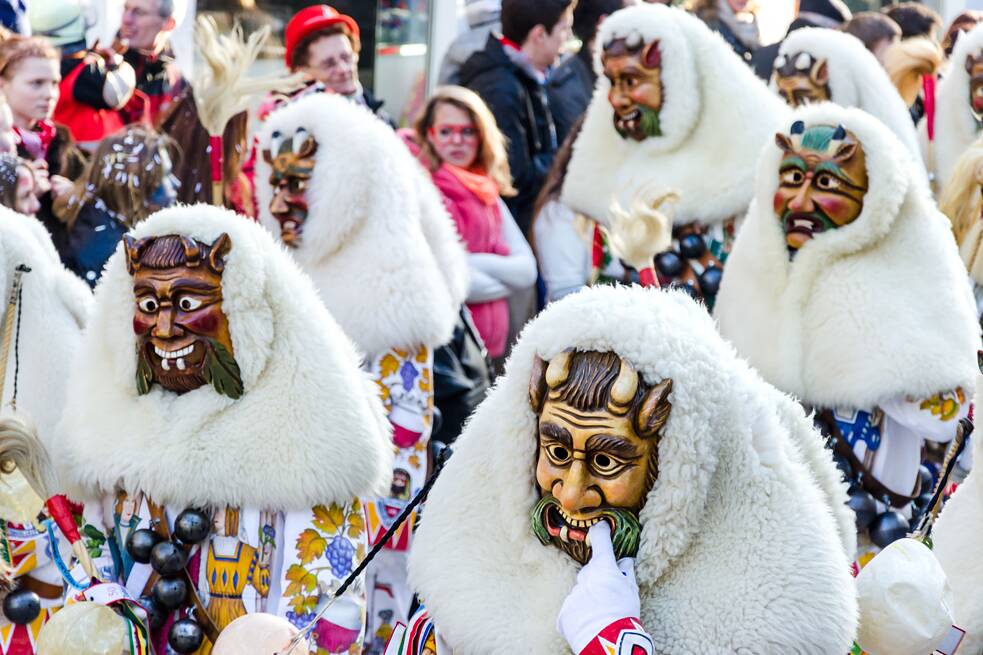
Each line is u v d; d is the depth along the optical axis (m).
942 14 9.84
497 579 3.10
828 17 8.48
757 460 2.97
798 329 5.09
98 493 3.94
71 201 6.30
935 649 3.34
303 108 5.54
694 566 2.97
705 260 6.17
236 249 3.81
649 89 6.29
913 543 3.36
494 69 7.34
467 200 6.67
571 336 2.98
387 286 5.39
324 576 3.83
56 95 6.50
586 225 6.68
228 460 3.79
